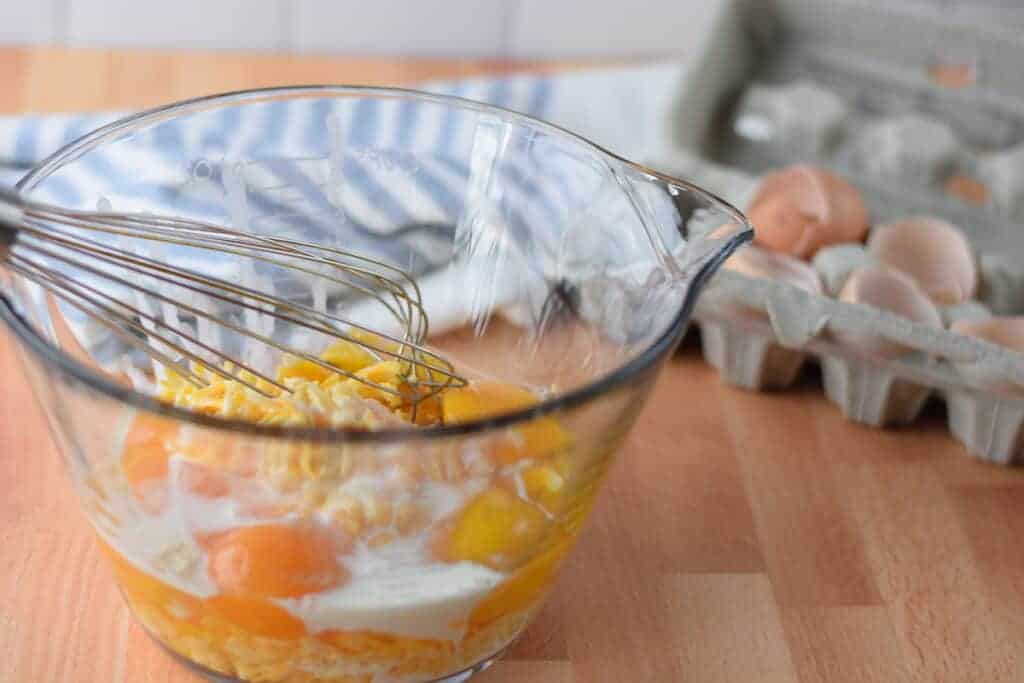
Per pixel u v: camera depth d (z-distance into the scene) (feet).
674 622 2.32
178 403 2.17
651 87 3.24
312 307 2.43
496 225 2.42
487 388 2.22
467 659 2.14
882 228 2.76
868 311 2.49
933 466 2.59
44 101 3.13
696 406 2.65
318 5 3.41
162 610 2.07
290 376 2.27
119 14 3.39
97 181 2.22
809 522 2.48
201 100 2.28
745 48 3.23
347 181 2.41
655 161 2.88
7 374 2.59
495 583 2.04
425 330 2.35
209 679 2.17
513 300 2.43
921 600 2.38
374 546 1.96
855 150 3.11
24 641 2.22
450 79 3.31
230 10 3.41
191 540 1.97
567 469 2.00
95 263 2.22
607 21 3.49
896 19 3.16
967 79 3.19
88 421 1.94
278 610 1.99
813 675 2.27
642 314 2.21
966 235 2.98
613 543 2.42
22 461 2.46
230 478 1.92
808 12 3.21
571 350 2.37
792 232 2.72
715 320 2.61
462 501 1.96
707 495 2.51
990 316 2.63
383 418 2.13
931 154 3.01
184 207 2.33
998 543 2.47
